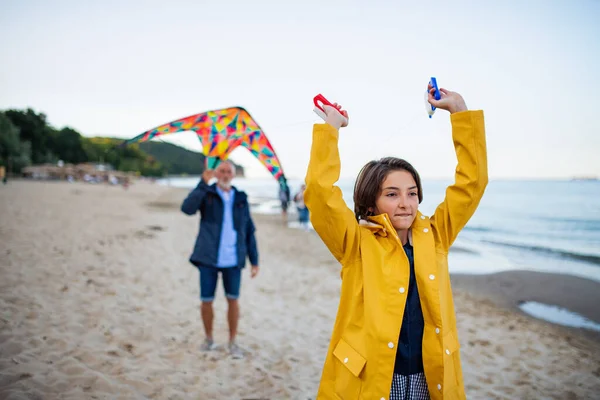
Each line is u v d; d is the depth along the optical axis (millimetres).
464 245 12742
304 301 6172
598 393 3682
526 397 3570
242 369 3723
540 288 7438
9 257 6793
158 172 126062
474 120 1545
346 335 1503
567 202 31375
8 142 65125
